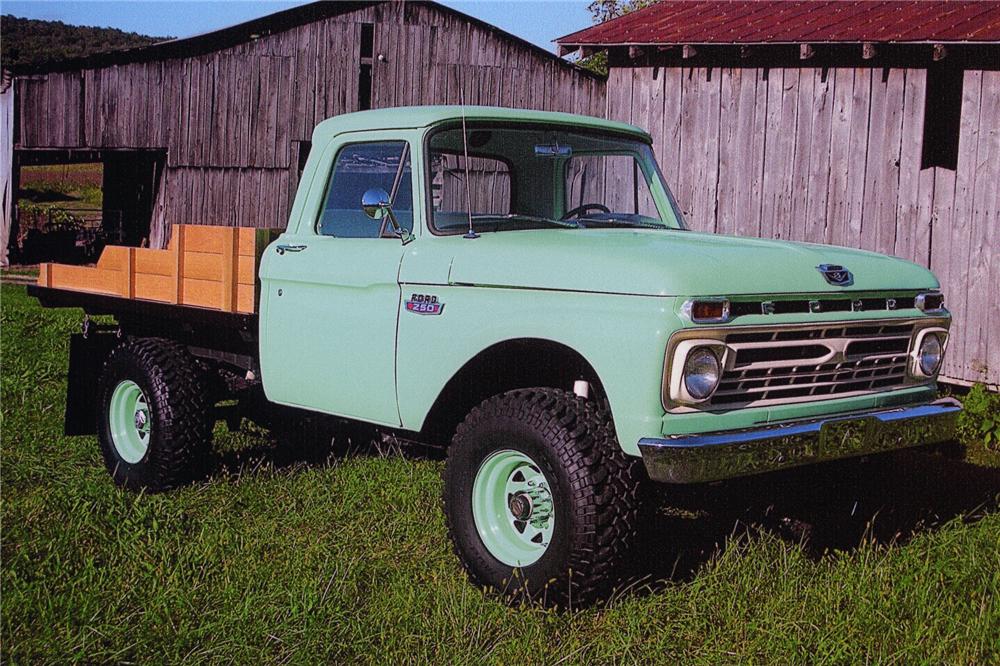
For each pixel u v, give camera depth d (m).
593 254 4.06
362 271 4.84
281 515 5.25
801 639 3.66
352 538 4.86
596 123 5.46
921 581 4.08
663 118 10.00
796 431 3.98
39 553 4.62
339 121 5.29
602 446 3.98
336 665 3.64
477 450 4.29
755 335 3.98
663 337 3.76
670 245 4.29
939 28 8.41
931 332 4.71
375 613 4.00
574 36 10.49
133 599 4.18
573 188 5.33
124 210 27.81
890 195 8.82
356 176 5.11
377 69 21.19
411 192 4.79
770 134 9.39
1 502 5.31
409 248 4.70
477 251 4.42
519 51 21.77
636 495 4.01
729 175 9.65
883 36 8.38
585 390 4.25
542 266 4.15
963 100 8.40
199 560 4.53
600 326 3.91
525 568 4.11
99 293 6.55
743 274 3.98
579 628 3.91
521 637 3.76
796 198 9.30
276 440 6.74
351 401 4.96
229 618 3.90
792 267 4.20
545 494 4.15
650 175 5.66
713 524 5.02
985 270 8.37
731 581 4.20
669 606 3.98
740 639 3.76
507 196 5.05
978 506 5.04
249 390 5.96
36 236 26.52
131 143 22.70
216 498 5.56
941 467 6.53
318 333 5.09
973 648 3.58
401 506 5.28
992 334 8.35
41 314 13.23
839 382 4.35
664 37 9.72
